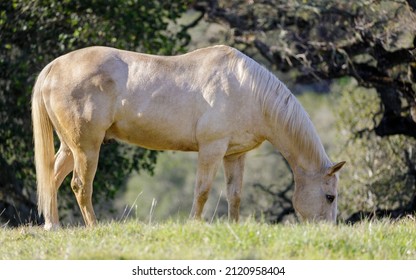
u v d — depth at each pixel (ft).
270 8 182.39
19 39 171.42
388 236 84.84
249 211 225.15
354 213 180.96
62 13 164.66
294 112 103.24
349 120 204.23
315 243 78.48
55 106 103.14
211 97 101.14
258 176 252.01
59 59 105.09
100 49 104.12
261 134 104.17
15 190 178.60
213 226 83.05
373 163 194.29
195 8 190.39
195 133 102.17
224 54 103.09
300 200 104.88
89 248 79.10
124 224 93.61
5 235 95.76
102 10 163.94
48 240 88.07
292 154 104.94
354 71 175.52
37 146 105.91
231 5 185.78
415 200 173.58
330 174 102.99
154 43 166.50
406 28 164.96
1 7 168.45
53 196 105.81
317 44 176.04
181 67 102.83
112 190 172.86
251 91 101.91
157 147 105.40
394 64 173.47
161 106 101.50
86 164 103.30
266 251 76.28
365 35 170.30
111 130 104.32
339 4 171.83
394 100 181.27
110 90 101.60
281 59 188.34
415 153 193.16
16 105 171.12
